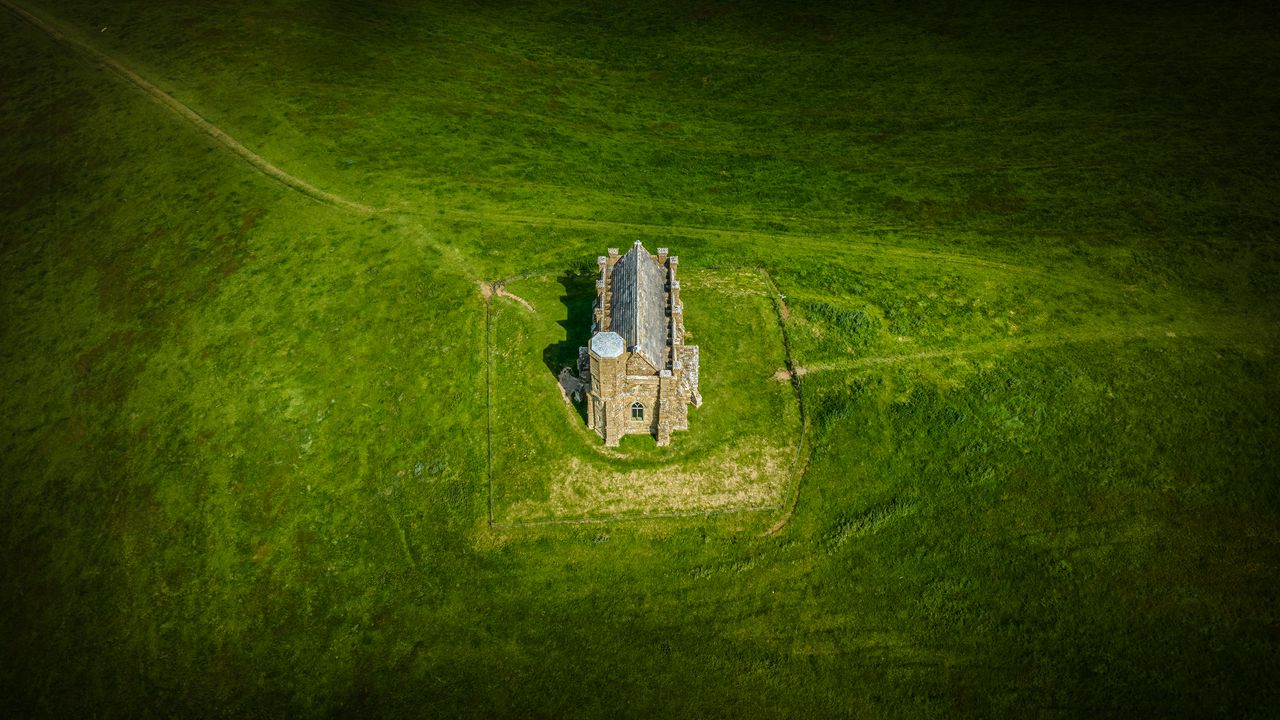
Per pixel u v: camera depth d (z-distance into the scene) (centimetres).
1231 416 5784
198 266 7512
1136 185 8375
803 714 4462
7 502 5894
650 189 8625
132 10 11806
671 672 4625
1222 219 7781
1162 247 7475
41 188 8756
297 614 5012
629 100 10431
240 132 9344
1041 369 6169
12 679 4956
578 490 5366
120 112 9675
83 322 7169
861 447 5588
